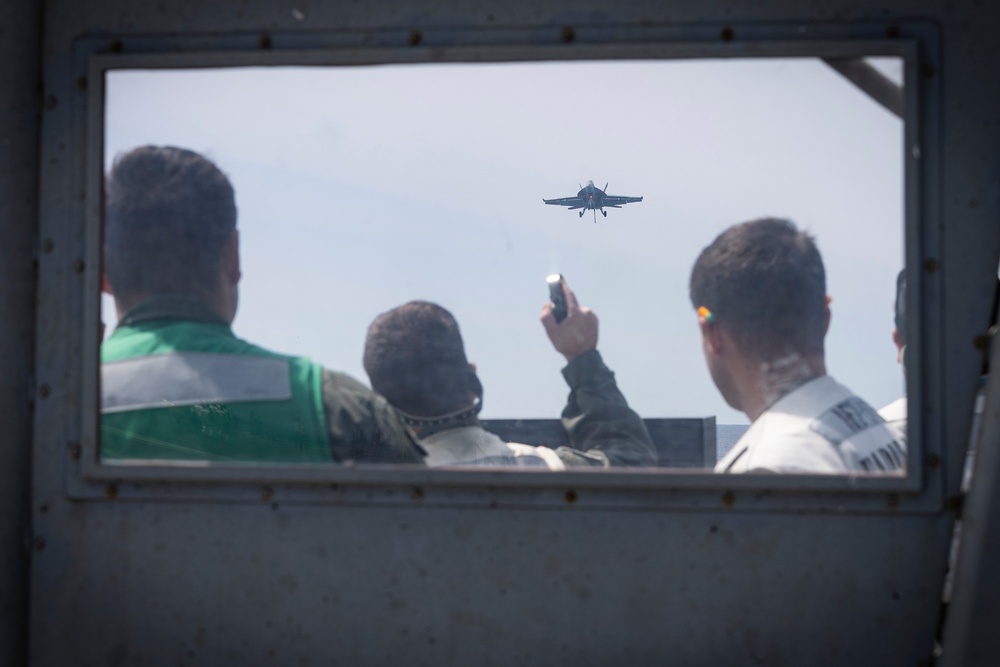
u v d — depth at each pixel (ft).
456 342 6.81
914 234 5.42
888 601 5.43
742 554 5.47
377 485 5.59
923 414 5.39
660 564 5.50
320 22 5.66
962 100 5.40
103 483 5.72
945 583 5.40
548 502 5.52
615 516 5.51
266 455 5.90
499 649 5.58
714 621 5.49
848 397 5.70
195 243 5.92
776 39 5.46
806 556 5.45
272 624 5.67
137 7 5.73
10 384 5.70
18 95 5.70
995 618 5.20
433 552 5.58
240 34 5.68
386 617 5.63
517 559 5.55
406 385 6.57
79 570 5.75
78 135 5.76
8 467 5.69
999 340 5.21
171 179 5.86
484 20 5.58
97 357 5.72
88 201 5.72
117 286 5.84
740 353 6.05
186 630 5.72
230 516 5.67
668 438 6.82
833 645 5.46
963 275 5.41
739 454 5.94
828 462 5.54
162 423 5.82
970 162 5.40
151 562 5.71
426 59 5.60
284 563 5.65
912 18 5.41
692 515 5.48
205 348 5.93
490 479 5.50
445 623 5.60
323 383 6.07
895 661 5.45
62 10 5.75
